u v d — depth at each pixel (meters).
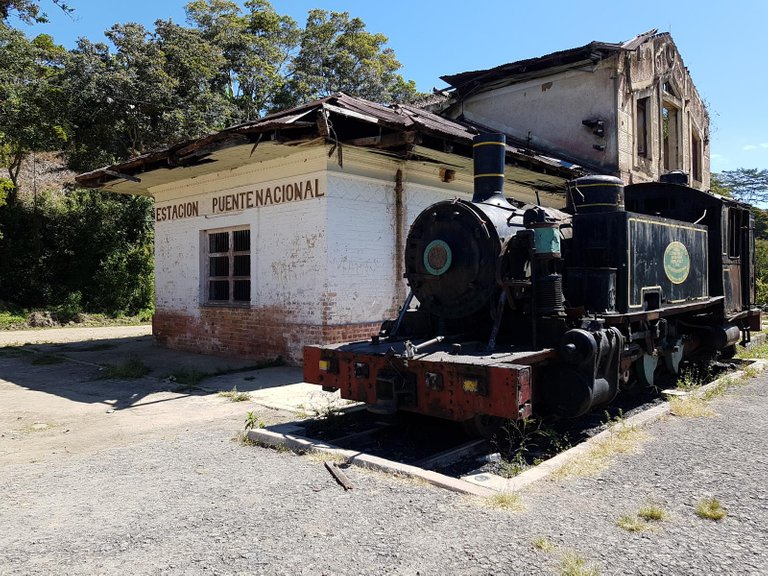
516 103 15.95
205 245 11.53
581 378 5.03
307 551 3.19
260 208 10.06
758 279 21.77
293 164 9.39
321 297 9.00
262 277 10.04
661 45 16.28
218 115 23.02
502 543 3.24
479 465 4.75
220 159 9.65
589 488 4.06
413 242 6.21
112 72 19.94
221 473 4.50
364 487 4.13
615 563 3.01
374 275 9.62
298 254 9.36
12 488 4.26
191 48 23.06
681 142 17.80
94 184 12.02
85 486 4.28
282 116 8.43
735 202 9.09
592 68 14.45
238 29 30.52
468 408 4.57
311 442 5.10
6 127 19.00
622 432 5.25
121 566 3.06
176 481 4.34
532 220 5.37
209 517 3.66
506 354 4.91
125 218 22.23
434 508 3.74
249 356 10.36
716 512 3.58
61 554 3.21
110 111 20.20
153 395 7.58
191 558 3.13
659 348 6.85
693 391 7.01
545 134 15.42
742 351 10.42
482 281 5.52
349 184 9.26
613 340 5.35
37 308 19.98
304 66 34.03
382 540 3.30
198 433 5.71
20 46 19.62
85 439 5.59
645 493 3.96
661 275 6.75
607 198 6.37
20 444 5.46
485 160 6.28
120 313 21.00
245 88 30.70
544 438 5.41
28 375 9.31
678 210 8.72
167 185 12.11
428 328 6.22
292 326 9.49
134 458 4.94
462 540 3.29
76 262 21.36
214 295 11.47
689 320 8.53
